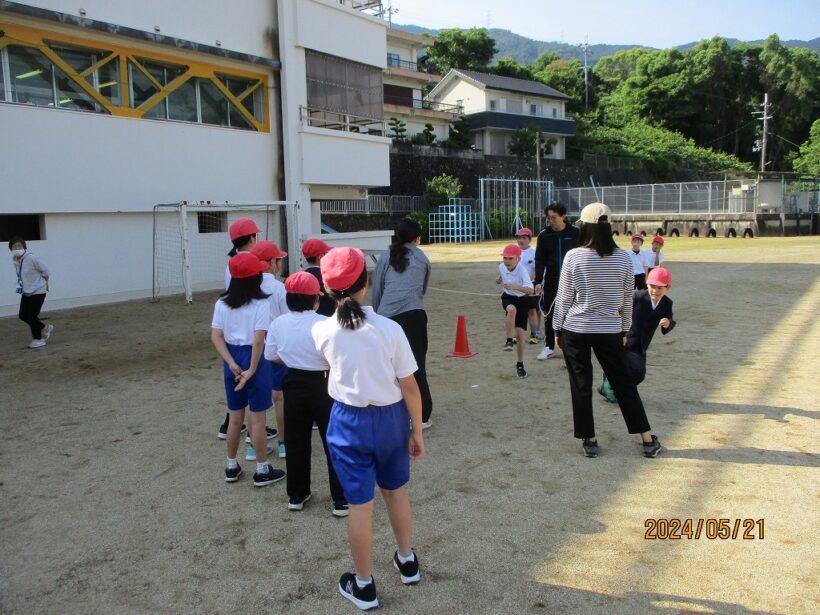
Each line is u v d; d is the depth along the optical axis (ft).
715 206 118.93
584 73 240.73
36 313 29.84
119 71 42.83
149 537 12.22
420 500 13.32
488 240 121.49
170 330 33.83
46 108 38.60
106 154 41.93
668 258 69.67
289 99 52.60
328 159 56.18
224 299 14.11
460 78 167.53
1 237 41.81
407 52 152.76
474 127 161.89
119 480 14.97
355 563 9.68
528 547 11.30
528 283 23.43
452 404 19.98
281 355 12.71
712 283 48.16
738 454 15.10
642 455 15.25
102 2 40.68
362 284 9.68
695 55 233.14
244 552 11.58
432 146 129.29
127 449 17.01
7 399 21.98
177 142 46.14
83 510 13.44
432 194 120.47
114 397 21.98
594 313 14.55
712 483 13.57
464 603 9.77
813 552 10.80
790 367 23.16
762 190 113.09
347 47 57.72
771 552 10.85
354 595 9.76
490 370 24.11
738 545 11.10
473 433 17.25
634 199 133.18
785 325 31.35
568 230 22.95
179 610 9.89
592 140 192.85
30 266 29.43
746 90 238.68
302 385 12.56
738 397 19.63
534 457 15.40
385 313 16.84
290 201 51.96
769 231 112.47
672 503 12.75
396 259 17.04
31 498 14.07
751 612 9.25
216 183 49.14
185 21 45.78
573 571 10.50
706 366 23.62
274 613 9.73
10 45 37.40
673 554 10.89
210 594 10.30
